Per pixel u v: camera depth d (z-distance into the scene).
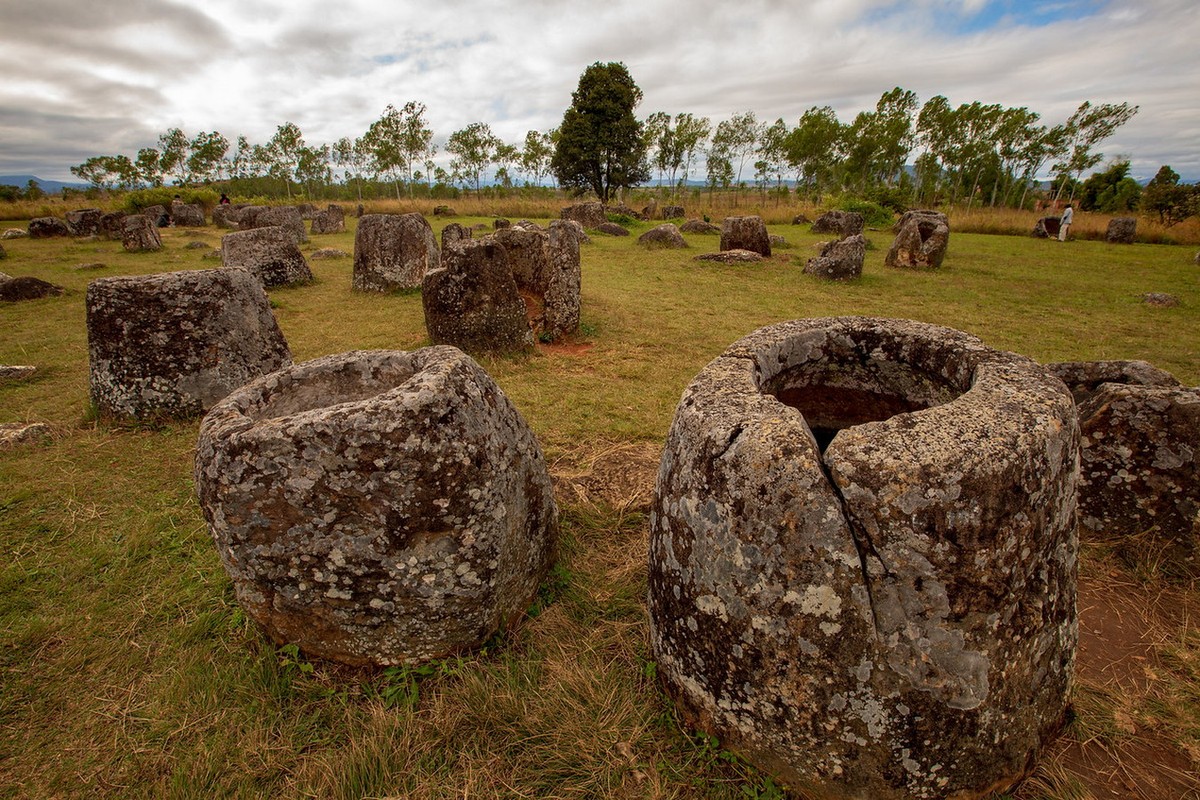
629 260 12.11
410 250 8.69
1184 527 2.58
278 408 2.26
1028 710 1.55
